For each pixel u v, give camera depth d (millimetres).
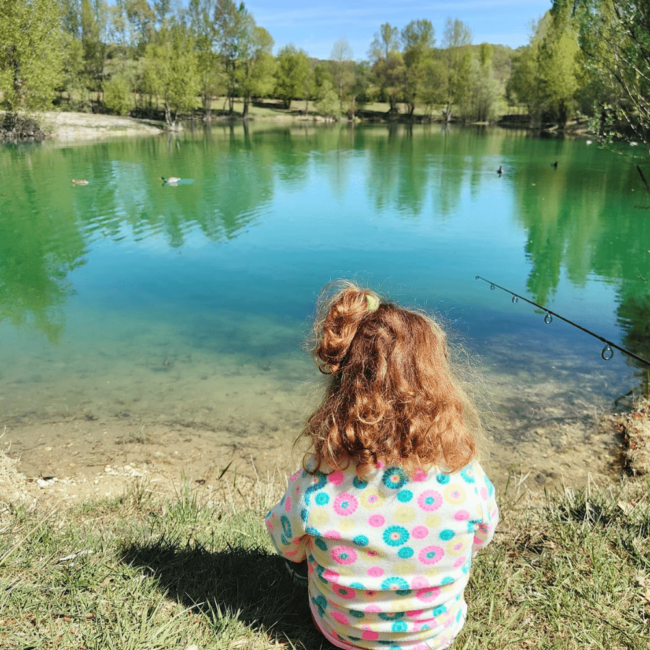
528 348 6480
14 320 7410
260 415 4945
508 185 19188
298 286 9055
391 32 72562
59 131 36156
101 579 1996
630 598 1994
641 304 8328
